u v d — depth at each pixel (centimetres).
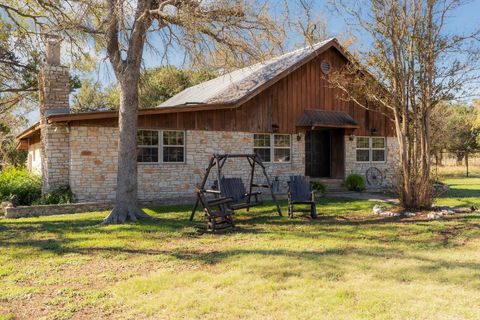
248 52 991
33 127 1367
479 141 2941
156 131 1280
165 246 657
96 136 1166
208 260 557
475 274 476
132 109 924
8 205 1066
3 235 745
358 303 387
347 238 700
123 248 641
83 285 459
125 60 920
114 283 465
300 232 764
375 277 469
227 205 891
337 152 1702
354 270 496
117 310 382
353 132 1662
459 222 845
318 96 1620
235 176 1421
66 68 1296
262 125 1481
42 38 1299
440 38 967
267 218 946
